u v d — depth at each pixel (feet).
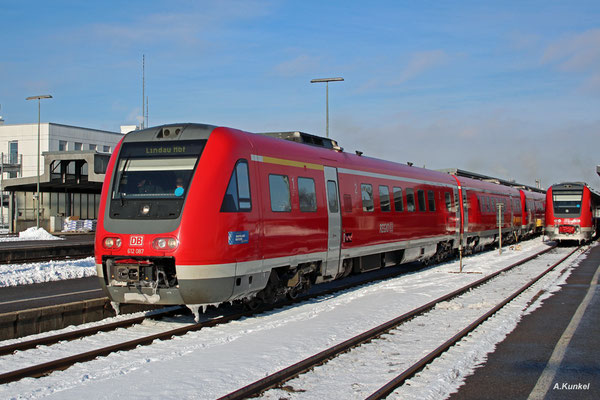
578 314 37.58
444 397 21.02
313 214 41.81
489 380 23.11
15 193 165.78
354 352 27.35
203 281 31.68
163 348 28.32
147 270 32.40
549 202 113.91
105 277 33.37
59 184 152.76
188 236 31.37
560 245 119.14
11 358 26.07
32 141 219.20
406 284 52.95
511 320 35.01
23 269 59.36
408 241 59.77
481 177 105.50
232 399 19.99
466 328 31.73
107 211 33.65
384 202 54.49
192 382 22.00
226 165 33.53
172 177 33.19
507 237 112.27
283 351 27.02
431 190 67.46
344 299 43.50
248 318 36.50
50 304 39.47
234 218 33.42
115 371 23.50
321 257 42.88
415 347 28.40
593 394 21.39
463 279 56.34
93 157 140.77
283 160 39.04
